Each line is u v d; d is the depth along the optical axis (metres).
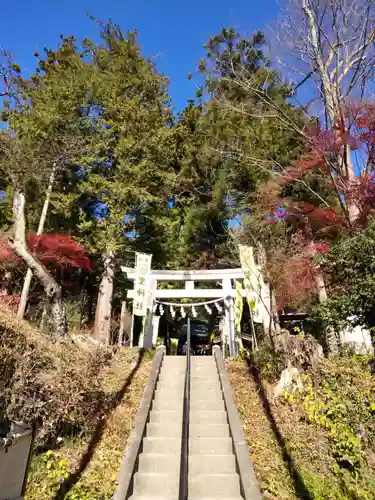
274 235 9.72
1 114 10.66
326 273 7.78
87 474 4.14
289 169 9.89
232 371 7.35
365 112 8.77
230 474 4.34
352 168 9.02
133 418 5.43
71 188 11.68
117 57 13.81
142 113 12.32
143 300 10.24
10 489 2.51
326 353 7.74
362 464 4.52
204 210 12.70
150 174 11.96
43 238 9.88
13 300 9.48
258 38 11.34
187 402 4.44
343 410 5.30
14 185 7.70
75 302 13.14
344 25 9.01
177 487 4.22
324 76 9.40
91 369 5.77
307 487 4.20
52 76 12.69
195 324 17.19
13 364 4.70
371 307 6.20
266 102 10.06
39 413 4.46
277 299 8.95
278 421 5.53
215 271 10.87
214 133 12.07
